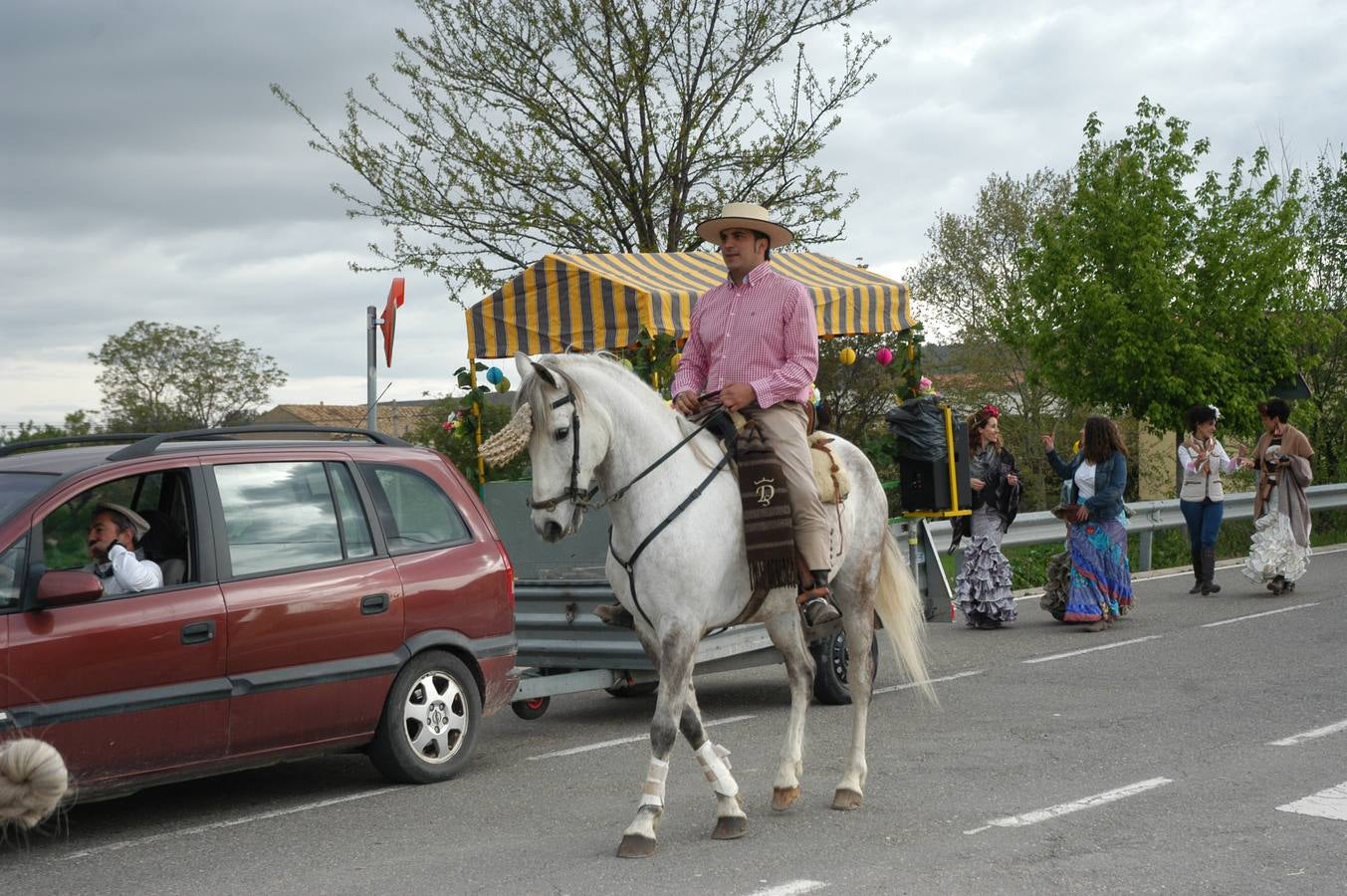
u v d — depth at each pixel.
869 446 10.65
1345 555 20.08
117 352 37.44
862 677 6.61
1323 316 25.44
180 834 6.32
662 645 5.68
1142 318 25.02
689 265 11.46
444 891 5.17
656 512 5.69
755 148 20.36
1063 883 5.00
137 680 6.12
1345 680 9.41
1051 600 13.38
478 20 19.75
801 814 6.24
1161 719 8.27
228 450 6.88
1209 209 25.64
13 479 6.42
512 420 5.46
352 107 20.00
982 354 41.19
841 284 10.76
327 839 6.12
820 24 19.98
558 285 10.31
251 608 6.54
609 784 7.15
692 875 5.26
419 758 7.25
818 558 5.97
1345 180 28.88
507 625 7.72
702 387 6.55
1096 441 12.69
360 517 7.23
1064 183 42.84
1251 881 4.97
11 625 5.80
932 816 6.09
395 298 12.21
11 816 2.86
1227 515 20.00
